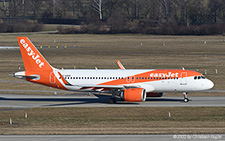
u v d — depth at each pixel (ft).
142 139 471.62
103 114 652.89
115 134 498.69
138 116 632.79
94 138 479.00
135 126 556.51
